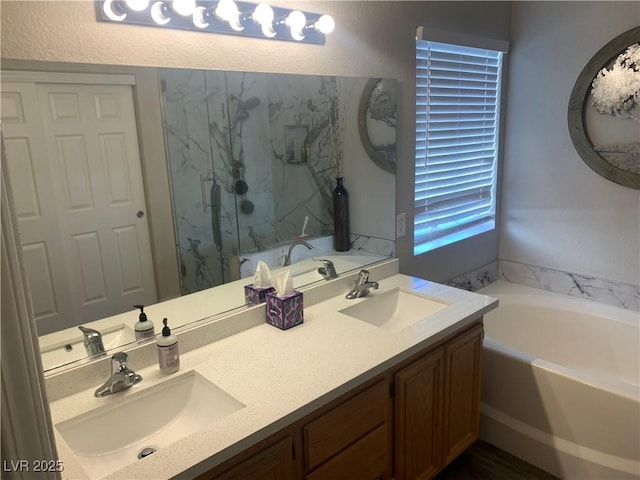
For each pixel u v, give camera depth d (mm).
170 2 1538
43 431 749
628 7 2537
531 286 3250
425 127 2645
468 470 2322
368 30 2195
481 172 3123
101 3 1421
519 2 2957
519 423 2367
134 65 1519
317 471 1489
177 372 1543
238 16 1705
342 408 1532
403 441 1823
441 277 2922
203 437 1224
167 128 1623
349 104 2193
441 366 1934
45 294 1424
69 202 1442
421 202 2729
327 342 1736
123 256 1577
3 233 673
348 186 2270
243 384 1460
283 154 1981
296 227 2090
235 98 1785
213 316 1803
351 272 2348
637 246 2746
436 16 2506
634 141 2621
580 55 2756
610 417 2068
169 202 1666
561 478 2236
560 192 2996
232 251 1865
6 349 688
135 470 1120
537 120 3012
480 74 2928
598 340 2816
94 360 1498
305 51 1974
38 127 1360
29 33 1315
